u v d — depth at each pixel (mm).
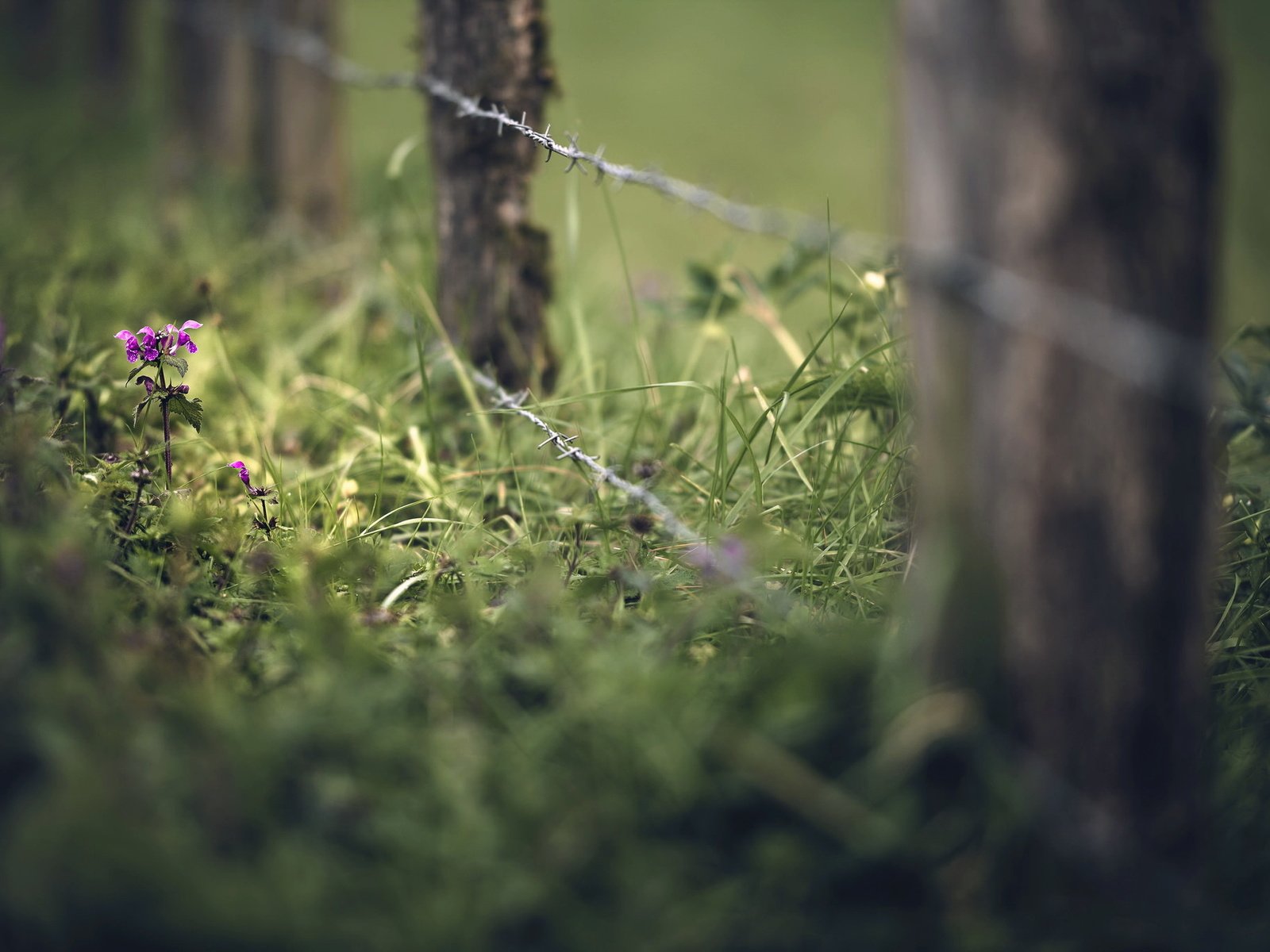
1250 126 16953
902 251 6031
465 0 6676
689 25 19141
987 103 5648
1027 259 5660
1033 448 5781
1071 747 6020
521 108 6699
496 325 6738
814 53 18359
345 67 7125
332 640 6230
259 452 6551
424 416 6715
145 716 6148
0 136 8461
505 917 5512
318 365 6906
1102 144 5562
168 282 6996
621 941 5465
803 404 6629
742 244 7305
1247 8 21297
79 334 6738
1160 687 6008
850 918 5887
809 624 6289
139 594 6277
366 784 6035
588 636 6246
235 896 5273
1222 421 6516
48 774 5922
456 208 6727
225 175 7414
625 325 7070
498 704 6195
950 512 6051
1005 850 5988
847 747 6148
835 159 13945
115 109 8969
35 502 6281
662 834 6078
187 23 7531
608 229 9648
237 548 6352
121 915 5258
